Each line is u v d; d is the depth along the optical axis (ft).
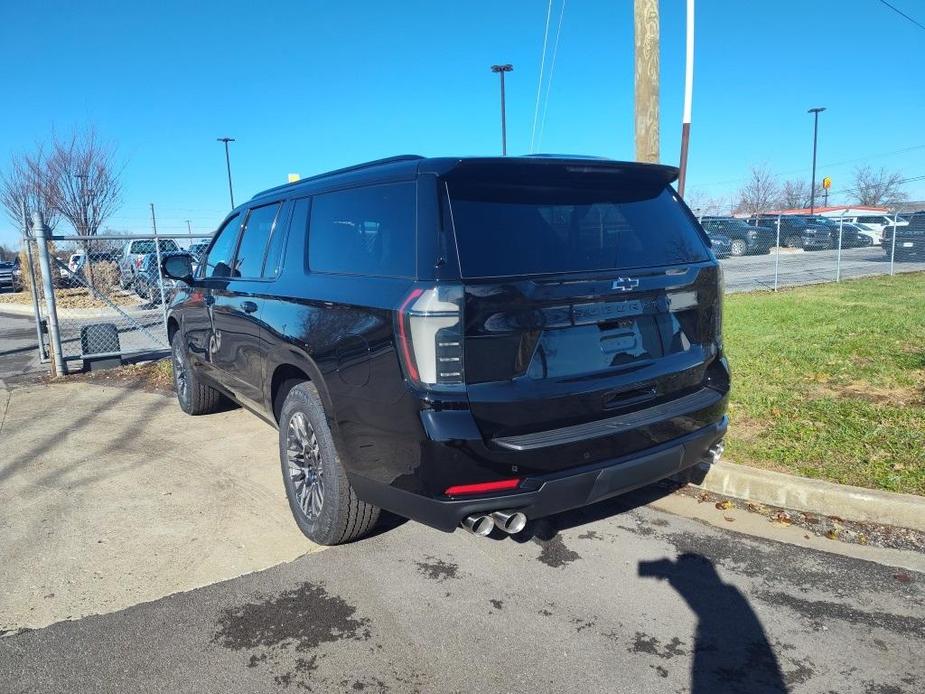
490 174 10.00
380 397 9.59
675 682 8.55
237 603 10.50
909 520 12.15
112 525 13.29
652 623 9.80
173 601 10.58
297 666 9.02
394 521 13.24
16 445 18.54
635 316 10.44
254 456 17.21
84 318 47.01
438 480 8.97
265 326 13.10
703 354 11.51
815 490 12.91
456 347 8.87
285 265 13.30
